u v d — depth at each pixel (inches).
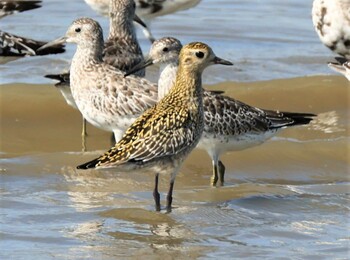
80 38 641.6
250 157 631.8
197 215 521.7
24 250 471.8
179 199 546.0
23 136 676.1
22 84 758.5
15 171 586.6
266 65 813.9
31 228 498.3
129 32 714.2
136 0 848.3
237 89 761.6
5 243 479.5
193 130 528.7
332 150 644.7
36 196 545.0
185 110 527.2
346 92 760.3
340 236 496.4
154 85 633.6
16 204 530.3
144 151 513.7
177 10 870.4
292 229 504.1
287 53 845.2
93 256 467.8
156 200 524.7
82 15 927.0
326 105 742.5
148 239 489.1
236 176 609.0
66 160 609.9
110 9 717.3
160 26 915.4
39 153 637.9
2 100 727.7
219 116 592.1
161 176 582.6
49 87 754.2
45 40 854.5
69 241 484.1
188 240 489.1
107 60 690.8
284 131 679.1
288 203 541.6
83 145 664.4
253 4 982.4
